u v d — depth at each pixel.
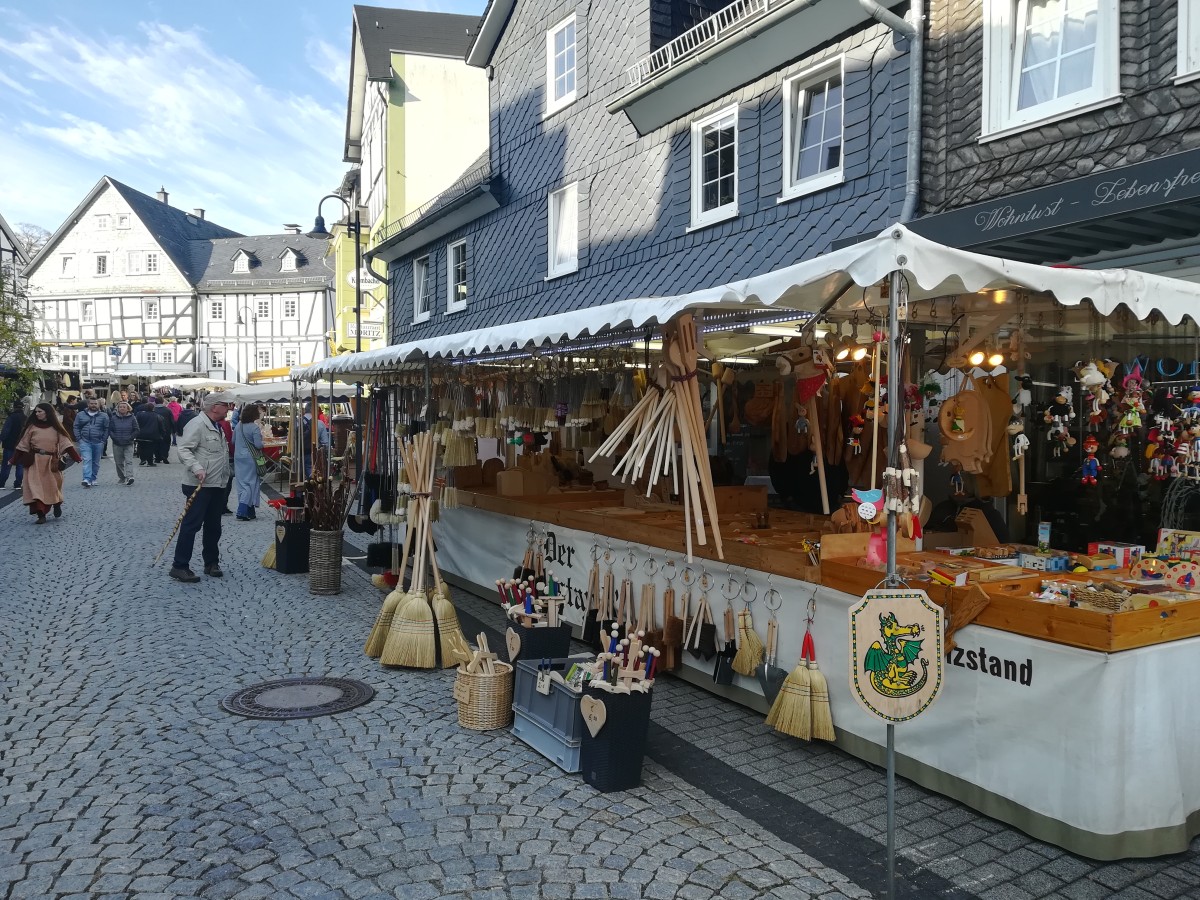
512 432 7.46
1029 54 6.69
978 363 4.61
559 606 4.95
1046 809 3.32
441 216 16.03
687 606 5.18
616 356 6.78
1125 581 3.80
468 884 3.08
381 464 9.17
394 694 5.17
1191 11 5.54
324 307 51.09
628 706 3.85
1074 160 6.23
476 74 20.92
